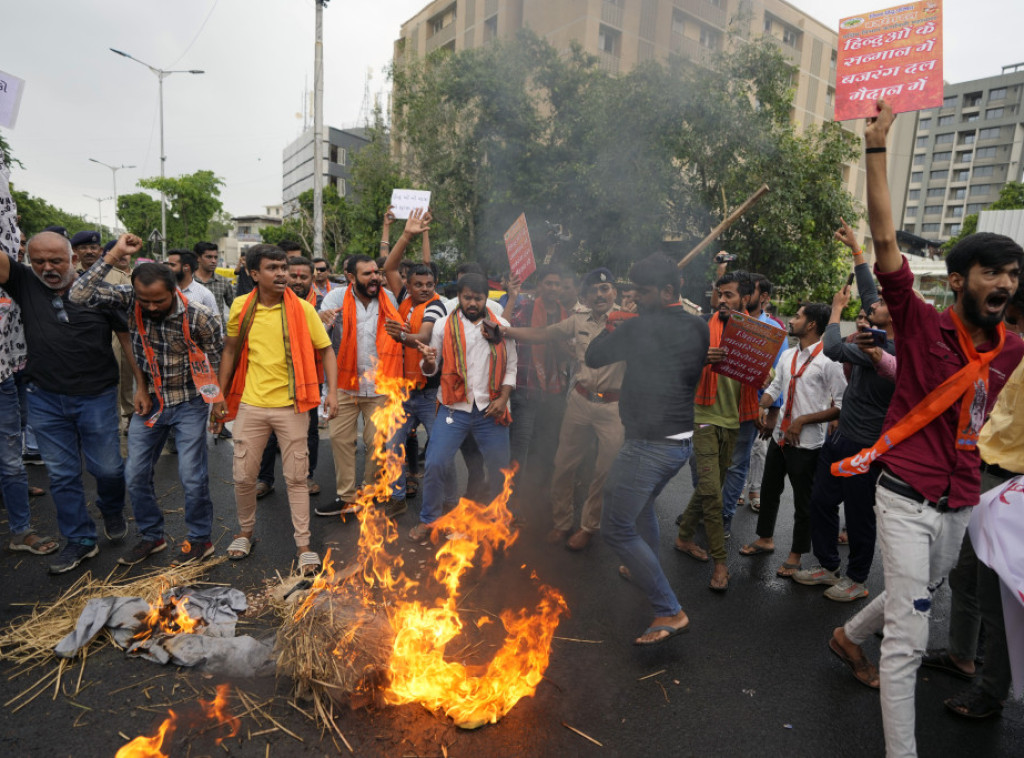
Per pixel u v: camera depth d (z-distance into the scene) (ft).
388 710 8.09
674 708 8.54
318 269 22.61
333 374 12.87
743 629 10.78
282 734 7.61
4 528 13.46
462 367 12.78
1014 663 7.66
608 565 12.99
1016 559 7.43
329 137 188.55
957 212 315.58
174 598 10.18
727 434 12.63
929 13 6.86
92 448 11.89
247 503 12.46
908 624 7.23
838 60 7.50
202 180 173.17
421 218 15.29
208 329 11.62
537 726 8.01
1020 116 291.99
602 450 13.17
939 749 8.04
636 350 9.68
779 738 8.03
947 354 7.28
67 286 11.32
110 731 7.59
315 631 8.57
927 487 7.27
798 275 37.45
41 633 9.37
